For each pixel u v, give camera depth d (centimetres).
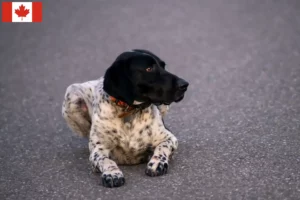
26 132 809
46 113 905
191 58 1219
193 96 945
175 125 793
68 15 1752
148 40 1406
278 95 907
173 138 646
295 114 798
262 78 1020
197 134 743
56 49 1393
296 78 999
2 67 1260
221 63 1159
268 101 878
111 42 1416
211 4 1770
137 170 629
